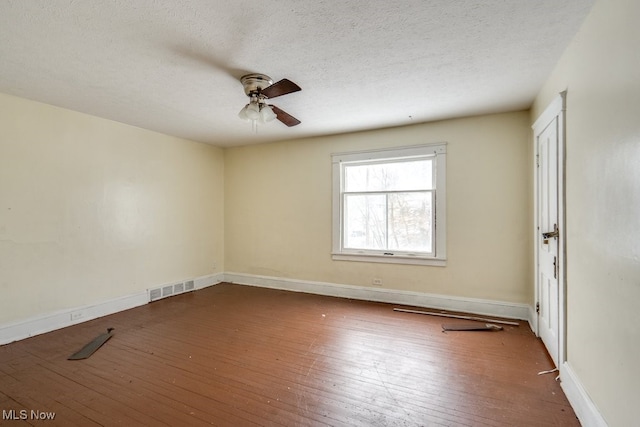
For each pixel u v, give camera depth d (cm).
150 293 412
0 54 214
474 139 359
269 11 170
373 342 284
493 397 199
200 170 491
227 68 238
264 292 464
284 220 481
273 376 227
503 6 168
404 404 193
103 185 361
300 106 324
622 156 136
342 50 213
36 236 304
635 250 126
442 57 224
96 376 227
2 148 282
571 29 188
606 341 150
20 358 254
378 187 421
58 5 162
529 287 335
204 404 194
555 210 231
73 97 295
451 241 371
